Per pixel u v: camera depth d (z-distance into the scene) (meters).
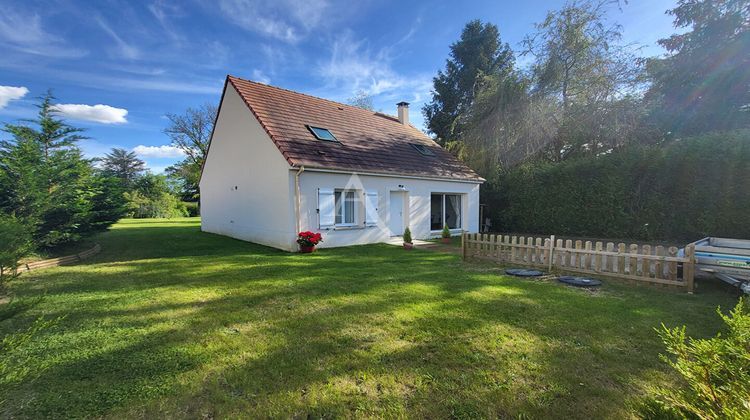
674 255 5.66
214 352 3.32
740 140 9.88
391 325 3.99
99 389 2.68
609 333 3.70
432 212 14.71
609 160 12.84
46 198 8.28
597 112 14.79
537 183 15.18
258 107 11.96
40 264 7.72
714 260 5.36
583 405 2.42
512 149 16.52
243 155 12.86
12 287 5.88
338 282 6.15
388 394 2.57
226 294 5.43
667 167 11.35
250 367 3.01
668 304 4.75
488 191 17.44
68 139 9.49
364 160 12.12
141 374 2.91
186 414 2.37
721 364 1.61
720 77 14.02
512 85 15.79
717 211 10.27
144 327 4.02
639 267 5.98
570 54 15.13
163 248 10.88
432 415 2.32
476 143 17.45
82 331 3.89
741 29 14.16
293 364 3.06
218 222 15.59
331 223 11.16
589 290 5.54
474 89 21.19
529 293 5.36
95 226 10.50
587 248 6.52
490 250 8.16
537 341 3.50
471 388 2.64
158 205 36.31
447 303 4.83
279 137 10.73
